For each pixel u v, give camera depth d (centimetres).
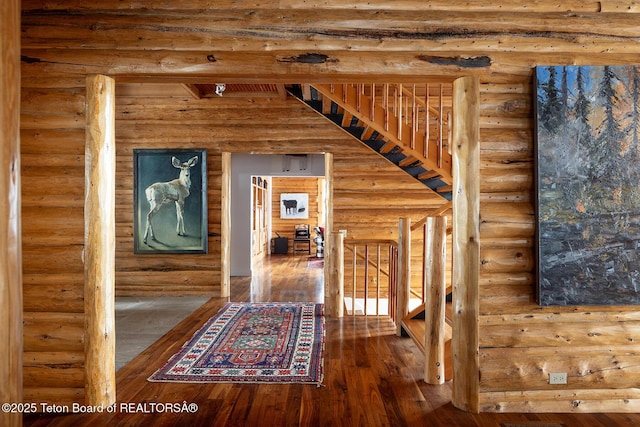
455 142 302
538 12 305
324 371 358
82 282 300
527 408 295
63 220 301
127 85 699
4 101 186
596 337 298
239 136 705
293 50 302
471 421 278
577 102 291
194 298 680
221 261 693
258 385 329
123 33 300
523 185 301
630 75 290
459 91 302
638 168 290
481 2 304
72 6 300
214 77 309
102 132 299
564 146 290
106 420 277
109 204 304
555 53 304
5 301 187
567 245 290
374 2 303
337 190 734
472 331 293
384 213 741
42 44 299
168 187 700
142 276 701
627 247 290
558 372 296
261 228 1258
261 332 476
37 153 302
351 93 512
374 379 342
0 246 185
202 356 394
